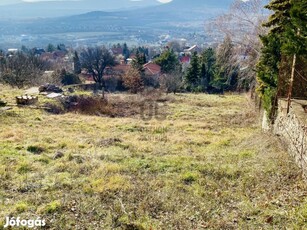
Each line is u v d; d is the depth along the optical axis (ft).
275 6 35.35
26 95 66.18
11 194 20.94
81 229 17.10
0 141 34.19
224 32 73.56
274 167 25.30
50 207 19.01
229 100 94.12
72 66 205.16
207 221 17.88
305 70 33.17
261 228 16.53
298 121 25.76
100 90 127.34
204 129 50.34
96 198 20.58
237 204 19.85
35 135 38.70
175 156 30.94
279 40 37.65
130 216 18.45
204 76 142.92
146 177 24.89
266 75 39.11
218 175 25.23
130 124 51.42
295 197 19.43
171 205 19.86
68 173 25.12
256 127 50.88
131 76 125.70
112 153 31.19
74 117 56.03
